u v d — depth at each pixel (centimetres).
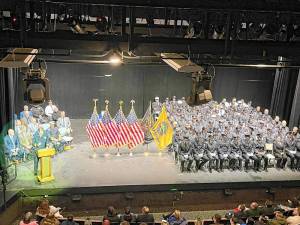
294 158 1794
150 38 1181
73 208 1570
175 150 1794
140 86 2339
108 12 1440
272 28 1461
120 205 1606
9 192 1496
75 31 1328
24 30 1072
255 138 1819
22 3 1051
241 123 1970
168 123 1822
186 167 1758
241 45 1219
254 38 1490
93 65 2252
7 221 1451
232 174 1739
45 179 1573
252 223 1269
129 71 2300
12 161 1652
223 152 1750
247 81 2419
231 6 938
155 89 2359
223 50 1230
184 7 924
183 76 2366
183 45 1205
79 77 2261
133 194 1598
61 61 1100
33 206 1545
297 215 1309
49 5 1391
